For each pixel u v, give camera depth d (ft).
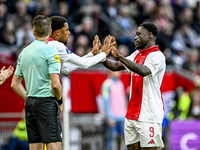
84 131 91.86
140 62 54.13
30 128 49.29
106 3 139.03
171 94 98.27
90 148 91.25
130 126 54.19
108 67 57.31
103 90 91.40
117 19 135.33
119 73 93.15
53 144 48.11
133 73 54.70
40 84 48.03
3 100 85.15
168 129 86.53
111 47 52.03
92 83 94.22
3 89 85.25
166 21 150.41
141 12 148.66
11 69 56.08
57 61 47.88
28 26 125.59
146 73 50.90
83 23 126.00
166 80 98.63
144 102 53.01
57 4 138.62
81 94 93.56
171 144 84.07
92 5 137.39
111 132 91.04
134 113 53.57
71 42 123.44
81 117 92.73
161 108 53.72
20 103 85.92
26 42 115.14
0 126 84.69
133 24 142.72
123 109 92.84
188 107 97.14
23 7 129.70
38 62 47.91
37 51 48.21
